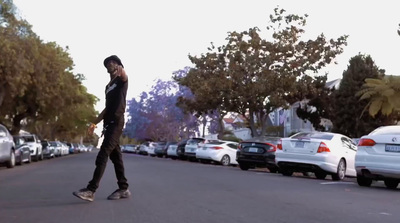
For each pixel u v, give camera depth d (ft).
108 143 24.18
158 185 34.12
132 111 180.04
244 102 92.73
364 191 32.83
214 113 121.49
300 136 48.60
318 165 45.42
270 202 25.91
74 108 136.56
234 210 23.07
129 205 24.25
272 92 89.86
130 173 45.98
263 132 97.50
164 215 21.58
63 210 22.74
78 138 370.12
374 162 35.68
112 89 24.45
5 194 29.07
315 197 28.35
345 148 47.57
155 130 173.06
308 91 96.17
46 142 109.29
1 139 60.80
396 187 39.04
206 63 97.35
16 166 70.90
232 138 157.69
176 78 110.11
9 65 80.43
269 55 90.94
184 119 150.92
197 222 20.03
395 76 68.39
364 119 99.81
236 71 92.27
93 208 23.29
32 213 21.97
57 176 44.14
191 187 33.06
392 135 35.42
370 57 103.19
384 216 21.79
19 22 86.69
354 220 20.63
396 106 67.00
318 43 92.12
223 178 41.16
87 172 49.65
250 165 62.75
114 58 24.48
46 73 101.65
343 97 102.53
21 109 118.62
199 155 81.10
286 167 48.19
